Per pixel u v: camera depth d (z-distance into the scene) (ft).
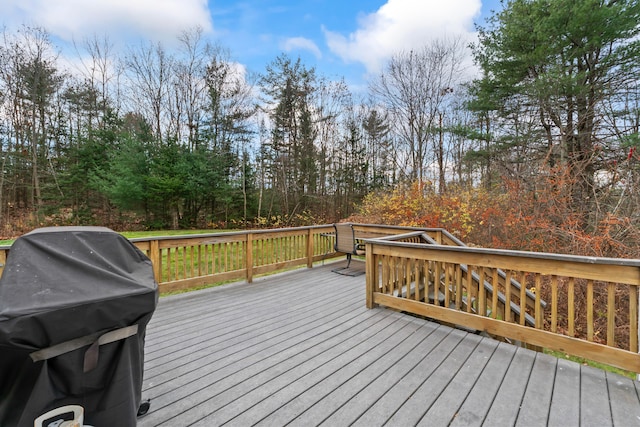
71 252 4.68
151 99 54.19
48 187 48.42
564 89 23.12
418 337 9.52
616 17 21.07
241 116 54.95
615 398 6.44
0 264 10.14
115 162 44.60
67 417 3.96
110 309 4.24
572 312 7.90
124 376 4.45
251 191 54.90
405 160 47.44
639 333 7.11
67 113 53.01
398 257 11.63
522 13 25.07
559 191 20.29
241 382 7.09
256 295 14.15
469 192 26.61
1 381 3.78
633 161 18.28
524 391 6.70
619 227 17.33
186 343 9.15
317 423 5.74
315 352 8.56
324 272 19.12
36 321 3.66
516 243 21.62
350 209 58.34
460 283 10.12
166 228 50.24
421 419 5.83
